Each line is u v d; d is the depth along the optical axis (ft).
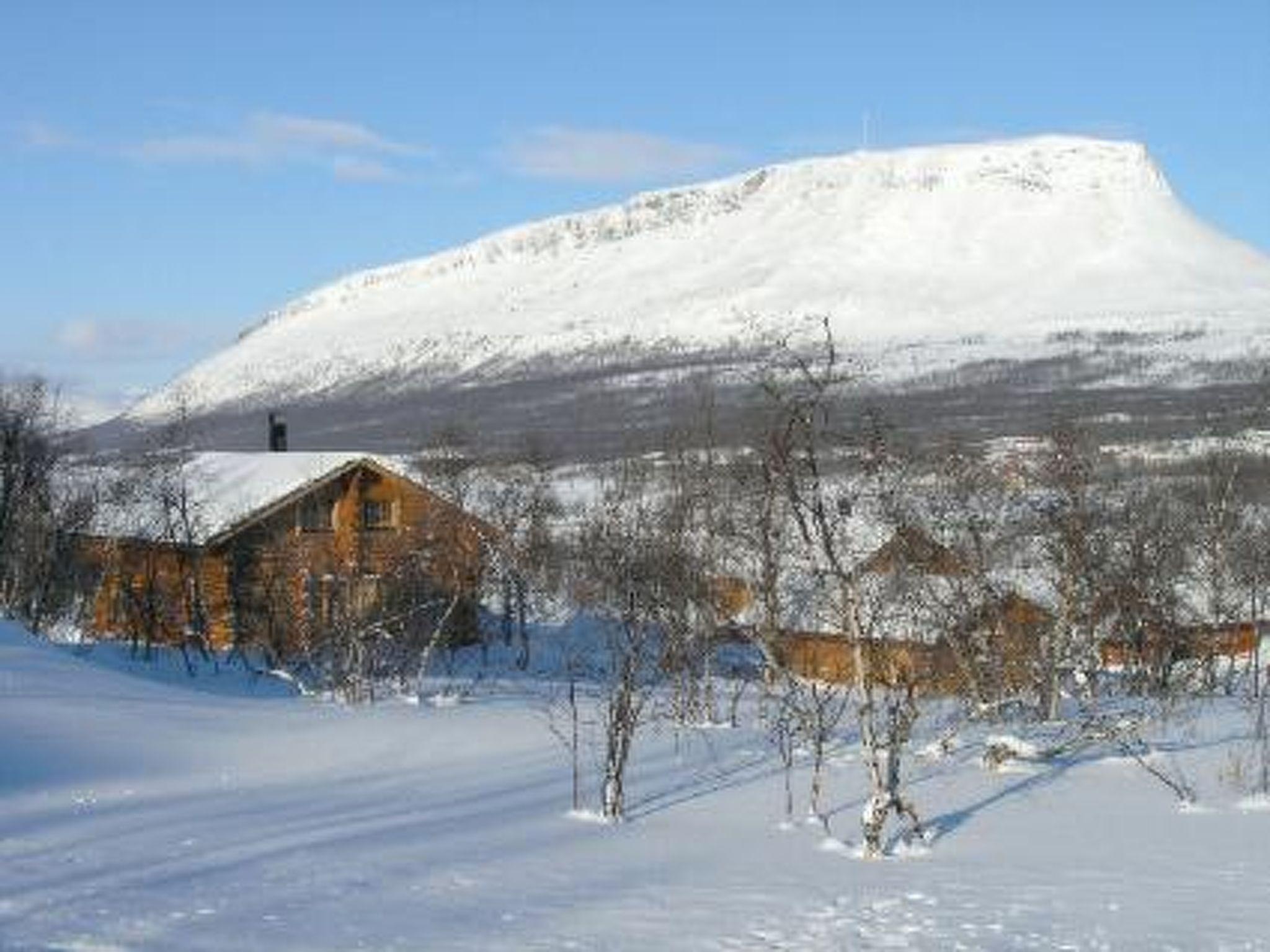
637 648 54.95
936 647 67.82
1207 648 93.71
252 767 54.65
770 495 53.78
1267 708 70.33
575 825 43.83
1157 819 43.83
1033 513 84.74
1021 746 53.36
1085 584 83.97
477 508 134.31
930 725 64.54
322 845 39.55
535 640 129.08
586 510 110.63
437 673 106.11
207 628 117.29
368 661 87.86
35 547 122.52
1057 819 44.09
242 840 40.14
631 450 119.03
